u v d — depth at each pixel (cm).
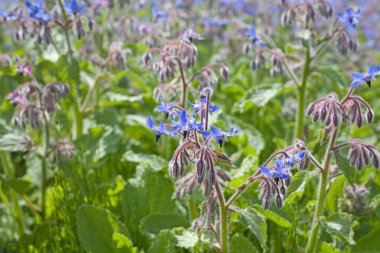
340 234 40
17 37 61
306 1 57
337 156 40
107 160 65
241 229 52
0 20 64
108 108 70
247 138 62
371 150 38
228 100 79
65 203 48
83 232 46
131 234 51
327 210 49
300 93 61
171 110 37
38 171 65
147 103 69
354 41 58
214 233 39
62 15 62
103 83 78
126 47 71
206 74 50
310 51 61
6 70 69
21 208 67
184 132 34
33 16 58
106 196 54
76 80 61
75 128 65
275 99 85
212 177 34
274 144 65
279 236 49
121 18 78
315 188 55
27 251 57
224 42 96
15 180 57
